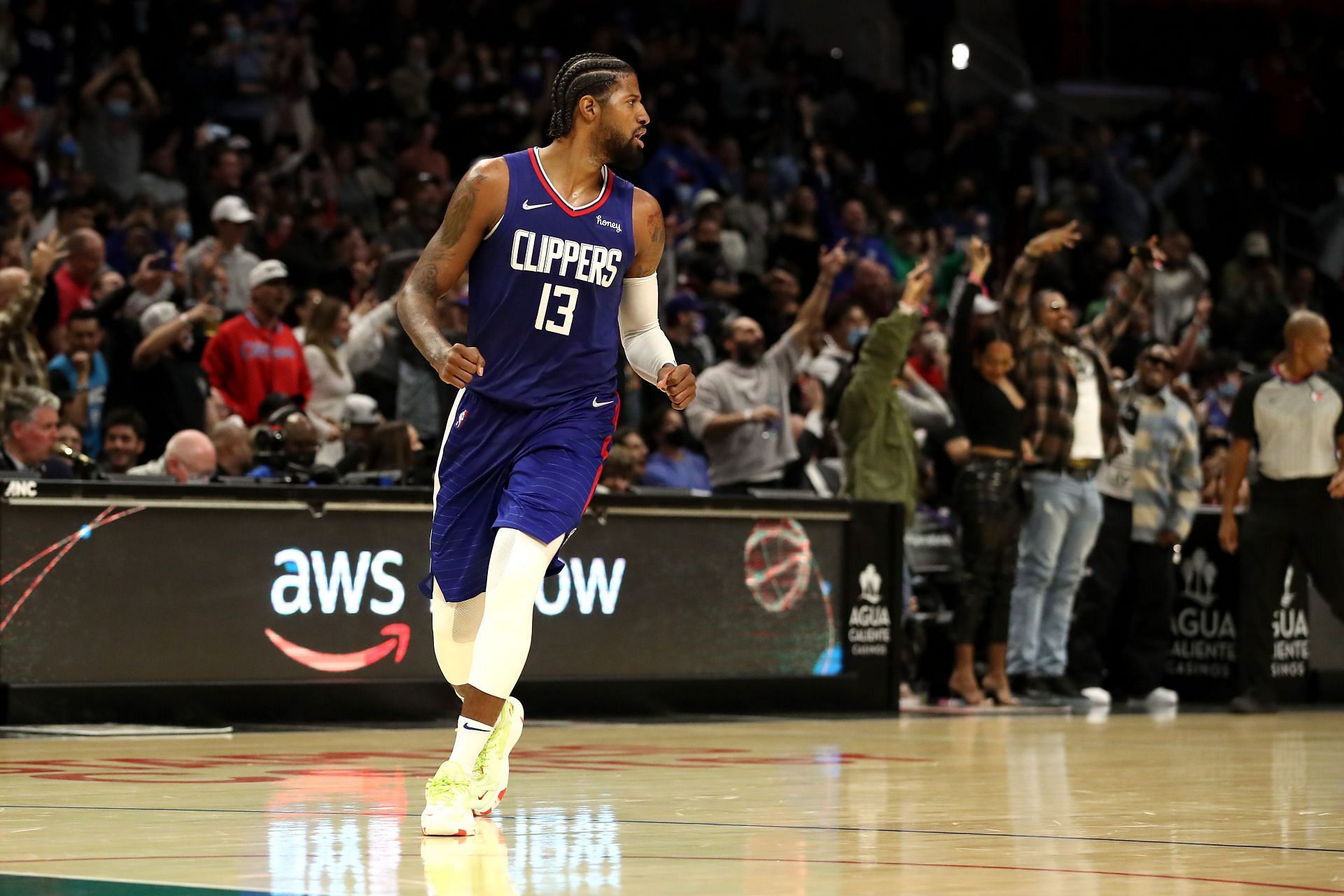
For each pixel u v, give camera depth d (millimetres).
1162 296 23172
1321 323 12984
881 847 5039
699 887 4250
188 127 21078
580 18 26297
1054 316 13461
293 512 10141
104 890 4129
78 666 9570
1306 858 4902
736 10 30594
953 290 21156
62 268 14258
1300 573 14500
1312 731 10797
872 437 12992
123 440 11688
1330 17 33531
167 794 6332
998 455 12883
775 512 11555
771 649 11586
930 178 26875
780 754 8461
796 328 13969
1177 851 5023
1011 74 32219
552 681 10750
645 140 24078
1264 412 13094
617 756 8281
